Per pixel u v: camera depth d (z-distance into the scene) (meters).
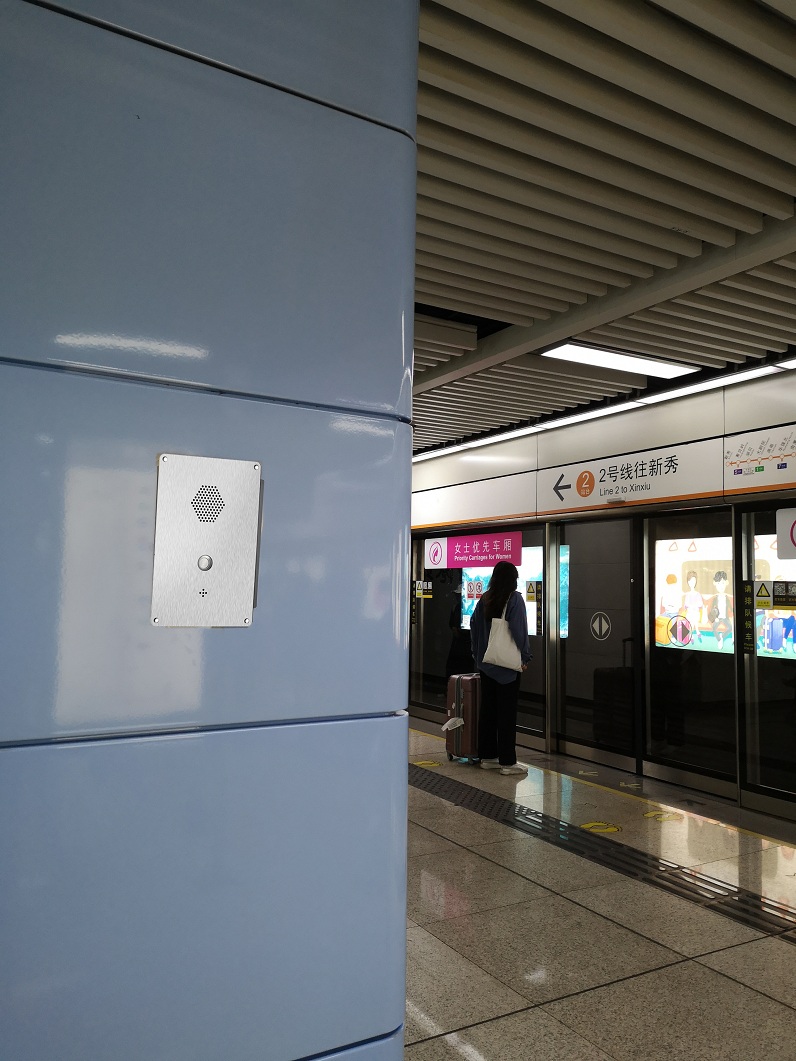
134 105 1.27
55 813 1.19
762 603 6.73
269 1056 1.35
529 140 3.33
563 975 3.57
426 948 3.82
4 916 1.15
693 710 7.41
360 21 1.50
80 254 1.23
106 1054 1.21
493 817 6.06
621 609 8.18
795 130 3.34
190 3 1.33
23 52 1.19
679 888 4.66
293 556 1.40
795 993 3.44
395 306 1.53
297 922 1.38
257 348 1.38
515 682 7.58
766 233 4.05
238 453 1.35
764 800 6.57
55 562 1.20
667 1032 3.12
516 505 9.37
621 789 7.27
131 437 1.27
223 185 1.35
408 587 1.54
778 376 6.45
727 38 2.72
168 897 1.27
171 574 1.29
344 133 1.48
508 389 7.25
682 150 3.39
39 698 1.19
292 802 1.38
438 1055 2.94
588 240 4.18
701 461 7.11
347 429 1.47
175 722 1.29
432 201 3.95
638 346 6.02
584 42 2.81
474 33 2.81
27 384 1.19
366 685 1.47
